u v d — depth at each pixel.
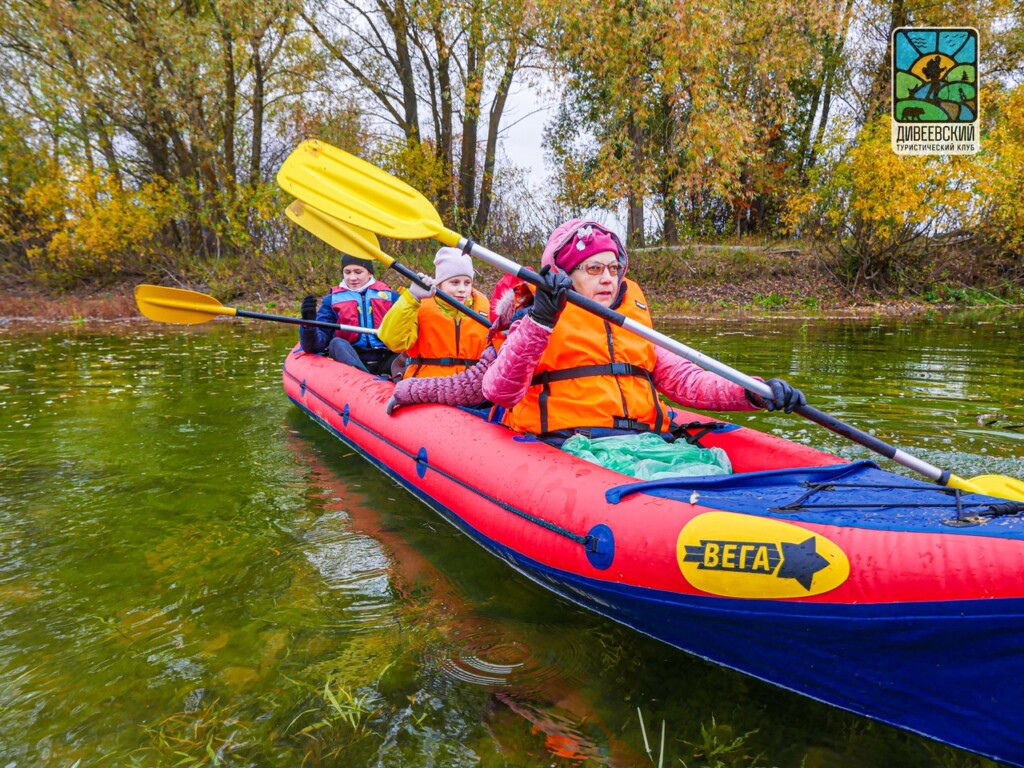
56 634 1.86
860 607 1.42
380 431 3.07
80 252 12.88
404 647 1.80
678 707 1.57
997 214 11.27
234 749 1.44
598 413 2.23
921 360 5.63
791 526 1.55
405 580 2.16
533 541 2.00
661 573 1.66
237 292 12.26
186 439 3.73
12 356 6.66
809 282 12.30
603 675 1.69
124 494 2.91
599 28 10.91
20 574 2.20
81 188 12.55
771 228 15.31
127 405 4.52
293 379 4.37
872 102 13.97
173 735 1.48
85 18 11.37
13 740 1.46
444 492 2.48
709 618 1.62
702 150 11.24
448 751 1.43
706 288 12.20
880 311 10.55
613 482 1.91
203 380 5.38
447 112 14.80
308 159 3.10
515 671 1.70
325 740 1.47
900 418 3.75
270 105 14.27
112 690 1.63
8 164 13.13
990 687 1.34
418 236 2.68
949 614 1.32
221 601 2.04
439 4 12.73
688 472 1.99
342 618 1.94
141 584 2.14
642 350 2.33
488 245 13.12
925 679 1.40
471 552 2.36
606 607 1.88
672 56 10.70
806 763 1.40
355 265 4.59
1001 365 5.33
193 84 12.27
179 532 2.52
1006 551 1.30
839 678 1.51
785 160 15.03
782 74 12.52
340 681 1.66
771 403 1.99
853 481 1.83
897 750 1.44
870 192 11.08
